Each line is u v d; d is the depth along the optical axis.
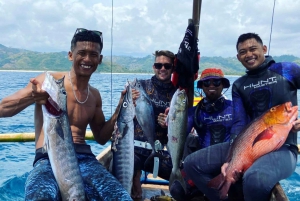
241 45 2.16
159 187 2.77
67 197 1.77
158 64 2.55
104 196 1.82
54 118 1.72
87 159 2.10
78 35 2.08
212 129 2.39
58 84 1.75
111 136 2.31
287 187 3.79
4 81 27.89
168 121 2.30
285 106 1.89
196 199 2.47
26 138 3.38
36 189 1.70
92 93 2.27
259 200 1.86
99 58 2.15
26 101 1.94
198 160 2.20
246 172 1.91
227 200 2.19
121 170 2.14
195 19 2.61
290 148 2.02
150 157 2.38
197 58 2.63
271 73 2.12
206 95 2.38
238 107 2.22
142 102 2.29
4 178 3.93
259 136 1.93
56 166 1.74
